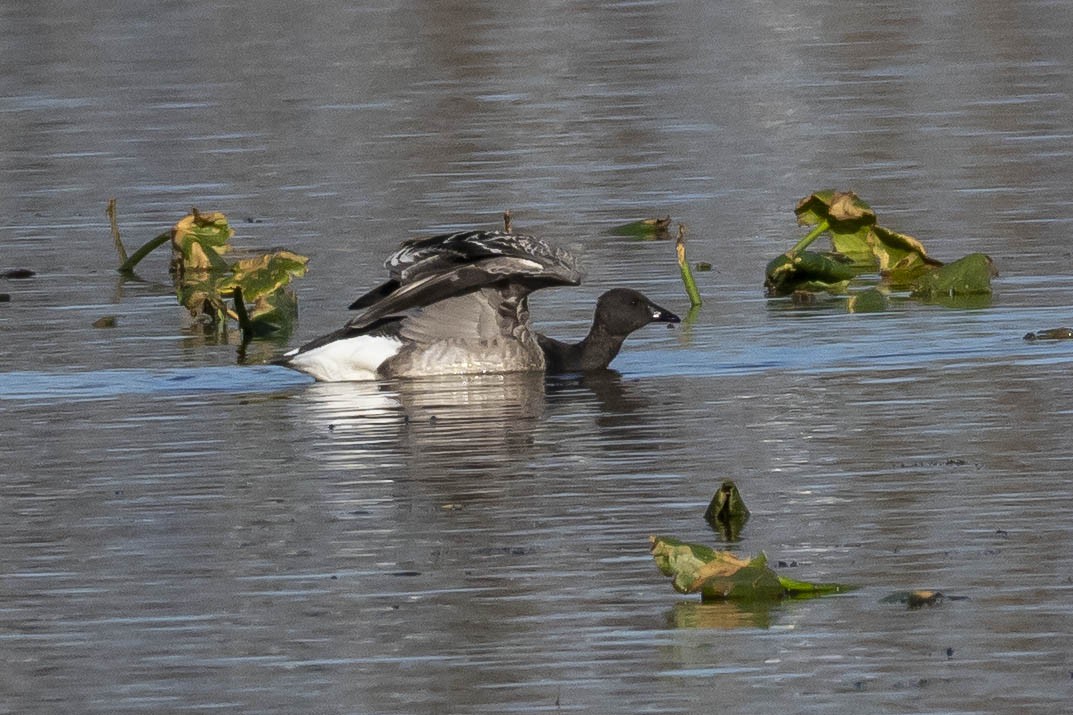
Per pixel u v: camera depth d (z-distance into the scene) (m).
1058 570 10.70
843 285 19.73
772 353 16.88
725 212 23.41
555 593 10.66
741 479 12.83
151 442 14.34
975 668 9.41
